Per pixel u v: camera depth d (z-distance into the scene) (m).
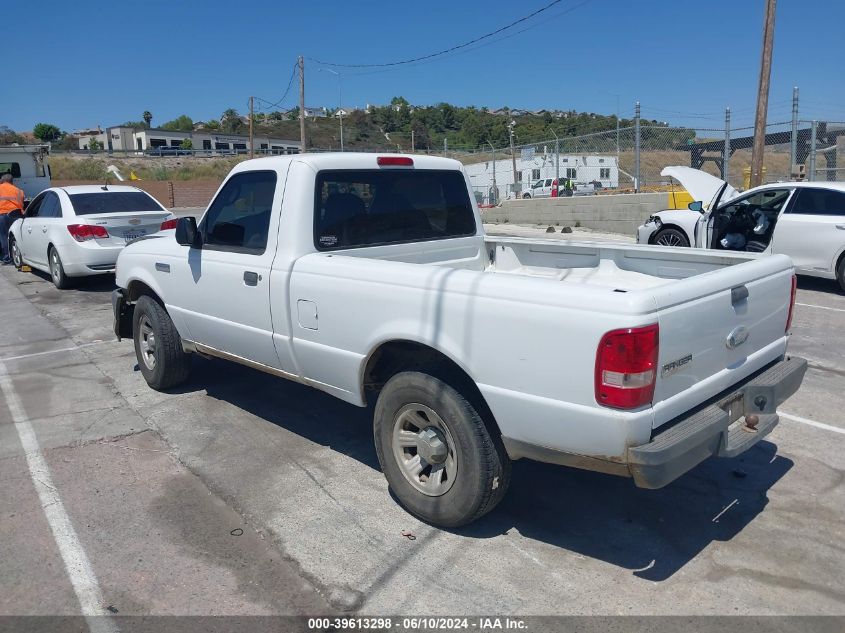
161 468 4.61
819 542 3.66
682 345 3.17
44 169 21.55
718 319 3.40
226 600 3.22
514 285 3.27
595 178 31.22
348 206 4.65
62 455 4.84
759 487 4.26
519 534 3.77
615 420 2.99
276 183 4.56
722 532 3.77
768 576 3.37
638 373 2.95
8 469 4.62
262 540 3.71
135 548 3.65
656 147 19.47
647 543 3.67
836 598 3.20
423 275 3.62
